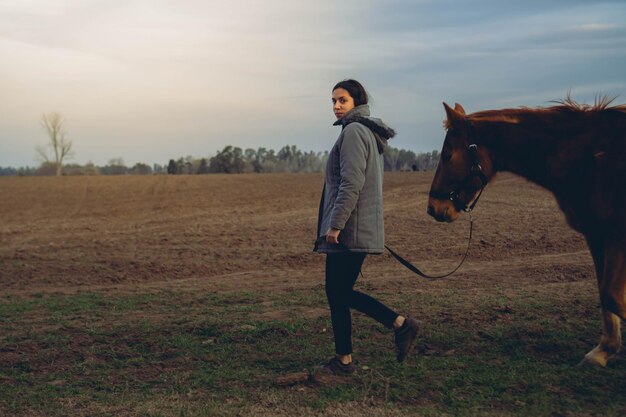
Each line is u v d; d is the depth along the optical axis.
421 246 13.91
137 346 5.93
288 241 15.48
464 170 5.00
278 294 8.67
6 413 4.30
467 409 4.21
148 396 4.57
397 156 80.06
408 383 4.69
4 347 5.91
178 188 38.44
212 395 4.55
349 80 4.66
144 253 13.83
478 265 11.16
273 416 4.13
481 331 6.03
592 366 4.99
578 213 4.86
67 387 4.82
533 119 4.93
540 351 5.47
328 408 4.23
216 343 5.97
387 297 7.93
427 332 6.05
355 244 4.50
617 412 4.17
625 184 4.54
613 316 5.05
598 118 4.80
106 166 96.69
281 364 5.29
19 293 9.52
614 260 4.59
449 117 5.04
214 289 9.46
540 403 4.30
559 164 4.84
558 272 9.82
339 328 4.77
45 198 33.19
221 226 19.19
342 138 4.49
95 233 18.56
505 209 20.70
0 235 18.61
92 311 7.79
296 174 56.81
